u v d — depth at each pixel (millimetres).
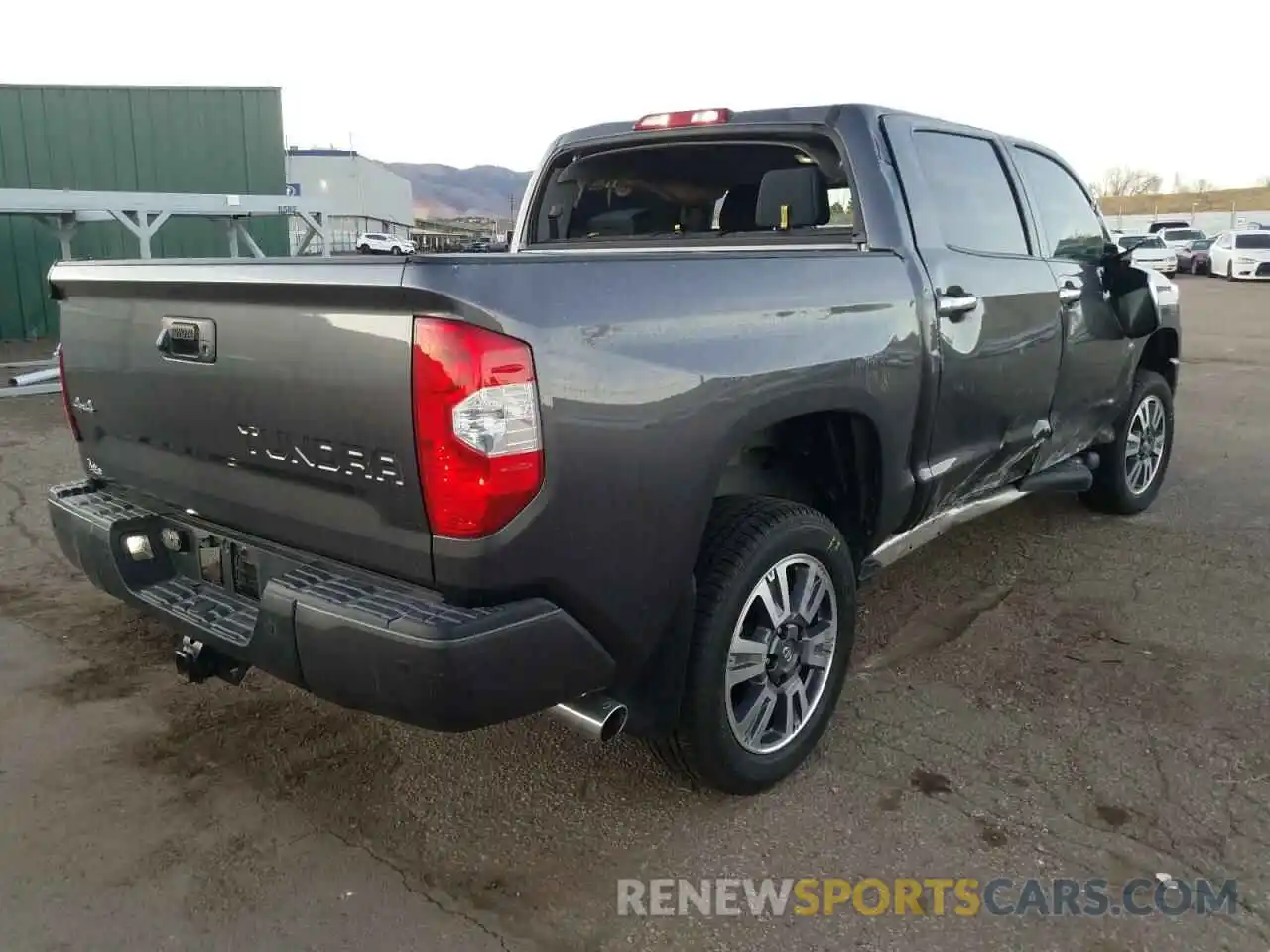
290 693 3713
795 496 3564
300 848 2807
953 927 2498
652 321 2508
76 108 15820
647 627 2596
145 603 2988
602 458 2387
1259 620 4328
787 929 2496
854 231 3555
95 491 3391
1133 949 2420
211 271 2562
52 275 3234
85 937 2447
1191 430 8305
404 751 3312
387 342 2244
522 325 2238
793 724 3115
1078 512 5906
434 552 2293
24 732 3408
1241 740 3350
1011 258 4105
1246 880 2660
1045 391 4363
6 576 4887
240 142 16812
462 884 2666
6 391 10203
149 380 2906
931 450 3621
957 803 3004
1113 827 2885
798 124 3715
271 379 2506
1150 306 4762
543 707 2438
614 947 2436
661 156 4316
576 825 2918
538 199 4758
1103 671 3855
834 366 3021
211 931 2477
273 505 2650
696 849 2809
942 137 3959
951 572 4934
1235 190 88688
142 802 3008
